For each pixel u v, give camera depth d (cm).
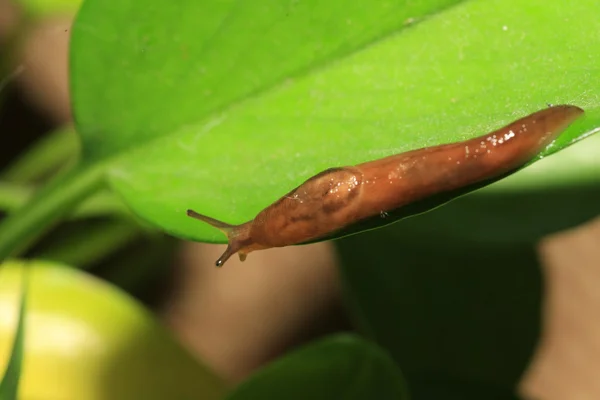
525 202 17
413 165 14
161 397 17
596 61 14
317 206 14
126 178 15
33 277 17
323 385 15
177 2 14
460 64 14
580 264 23
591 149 17
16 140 24
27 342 17
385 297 18
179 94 15
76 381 17
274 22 15
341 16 15
